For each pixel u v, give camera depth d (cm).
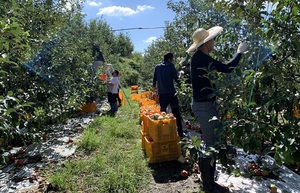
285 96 205
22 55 346
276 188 307
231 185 330
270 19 250
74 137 581
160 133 405
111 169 385
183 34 802
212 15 572
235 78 282
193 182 344
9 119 253
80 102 772
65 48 727
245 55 295
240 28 343
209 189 315
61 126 686
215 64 284
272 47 274
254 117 214
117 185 335
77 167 393
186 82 606
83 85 855
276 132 201
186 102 577
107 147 492
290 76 269
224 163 204
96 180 355
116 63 2255
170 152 407
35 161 435
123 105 1066
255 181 340
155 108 603
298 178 351
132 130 596
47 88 549
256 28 280
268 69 256
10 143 519
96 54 1179
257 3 258
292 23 242
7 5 244
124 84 2297
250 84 269
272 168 370
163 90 524
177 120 517
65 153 470
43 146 512
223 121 213
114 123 673
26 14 505
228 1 308
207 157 292
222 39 374
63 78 677
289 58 282
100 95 1164
